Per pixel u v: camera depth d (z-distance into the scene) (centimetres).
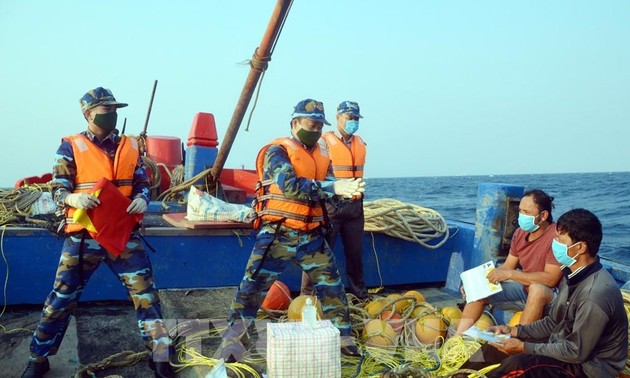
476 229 530
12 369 383
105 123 352
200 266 528
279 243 377
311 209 376
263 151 385
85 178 353
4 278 472
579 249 306
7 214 507
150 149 772
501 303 431
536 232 412
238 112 512
